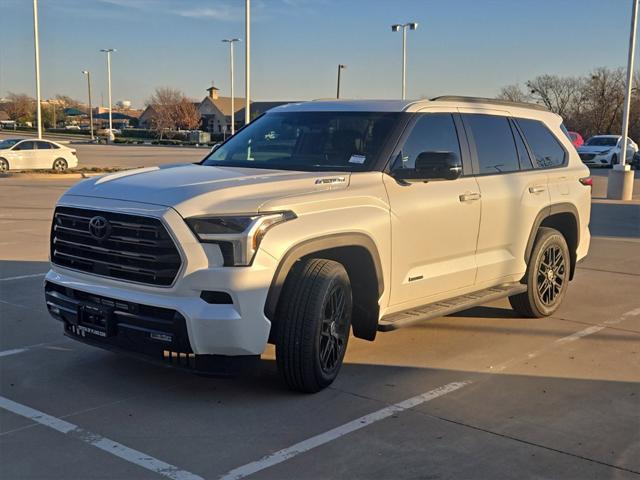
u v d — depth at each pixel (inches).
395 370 220.7
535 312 281.6
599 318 288.7
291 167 217.3
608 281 363.3
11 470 152.5
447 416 184.5
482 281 249.9
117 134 3821.4
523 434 174.1
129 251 181.2
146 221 176.9
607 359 235.3
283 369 191.2
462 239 235.5
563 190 284.2
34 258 403.2
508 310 300.0
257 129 244.4
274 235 178.1
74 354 231.8
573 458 161.3
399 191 213.0
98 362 224.1
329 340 196.5
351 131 223.8
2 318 274.5
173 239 172.6
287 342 188.1
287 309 187.3
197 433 171.8
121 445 165.2
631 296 329.4
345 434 172.2
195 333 172.6
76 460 157.4
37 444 165.3
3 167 1166.3
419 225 218.1
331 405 190.5
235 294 172.6
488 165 251.0
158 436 170.1
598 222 604.4
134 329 180.9
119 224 182.1
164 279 175.6
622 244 487.5
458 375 217.2
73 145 2667.3
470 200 235.8
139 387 202.7
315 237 187.0
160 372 215.2
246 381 207.8
